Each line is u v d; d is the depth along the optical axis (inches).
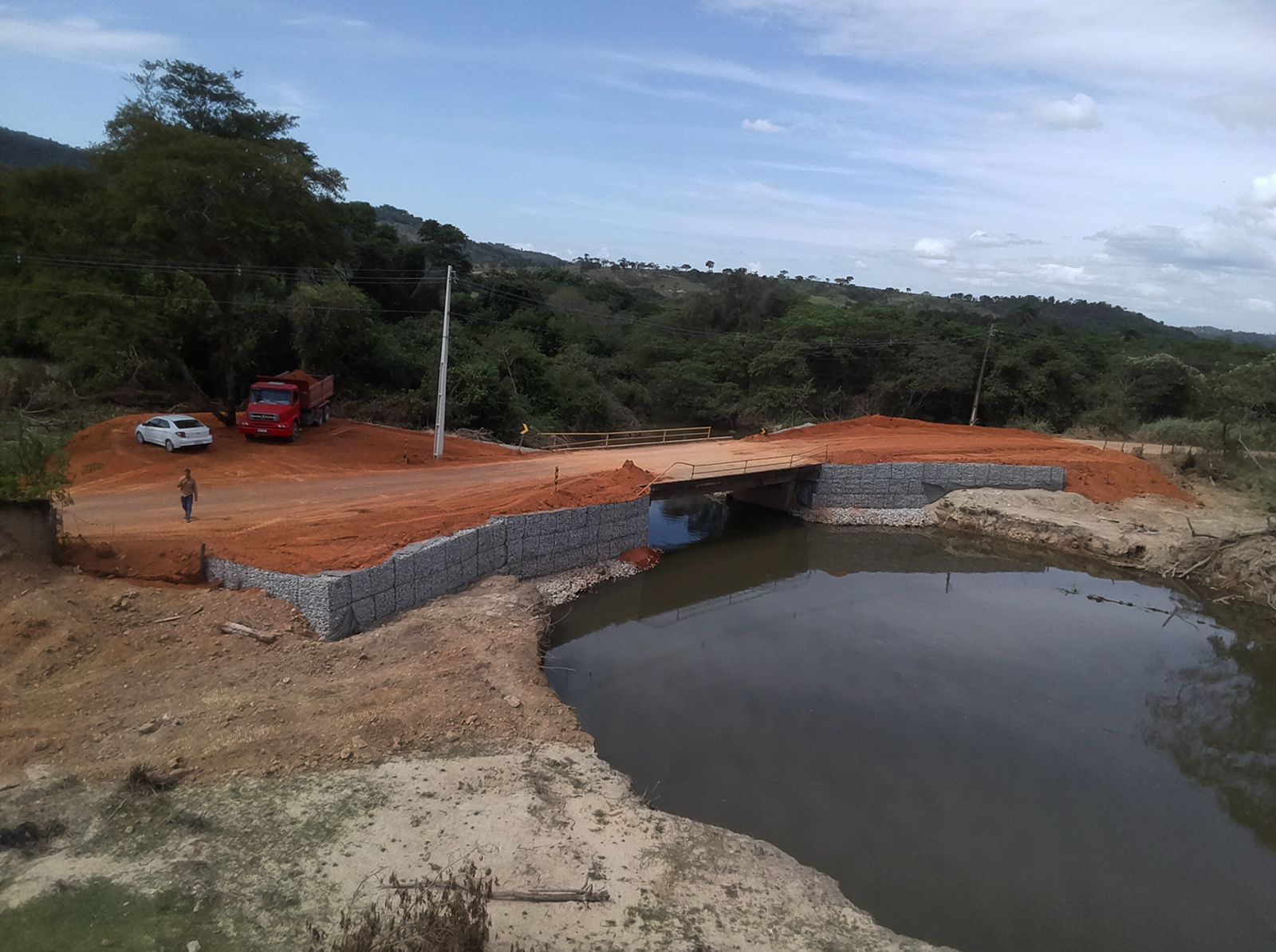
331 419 1512.1
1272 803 629.6
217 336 1585.9
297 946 352.8
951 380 2474.2
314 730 540.1
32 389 1348.4
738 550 1310.3
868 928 433.1
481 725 586.9
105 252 1118.4
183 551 730.2
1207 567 1213.7
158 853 409.4
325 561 729.6
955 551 1363.2
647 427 2500.0
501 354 2058.3
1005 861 528.4
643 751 633.6
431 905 362.0
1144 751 702.5
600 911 406.0
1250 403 1614.2
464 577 874.1
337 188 1240.8
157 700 551.5
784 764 630.5
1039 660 898.1
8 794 440.5
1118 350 3272.6
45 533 677.3
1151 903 498.3
